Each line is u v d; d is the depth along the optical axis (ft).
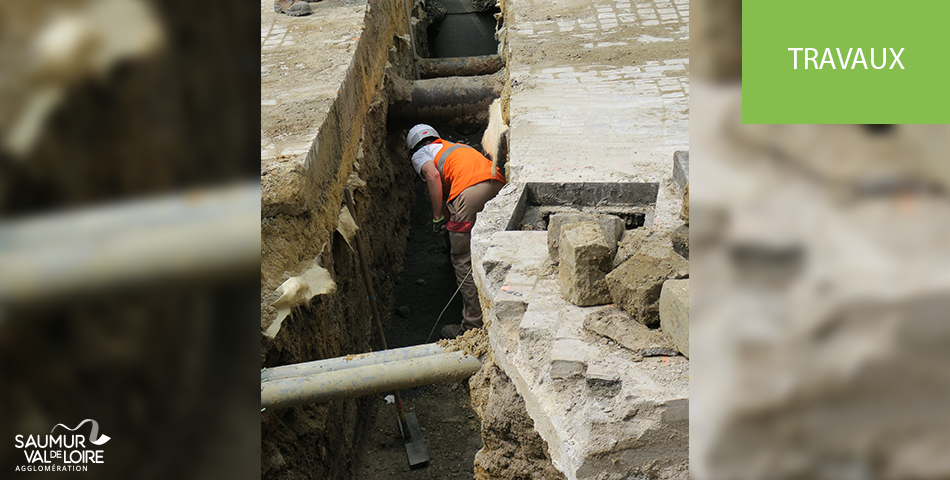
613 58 20.04
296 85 17.95
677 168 12.28
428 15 36.29
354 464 16.71
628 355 8.09
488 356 10.56
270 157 14.11
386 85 24.22
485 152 21.80
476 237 11.81
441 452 17.31
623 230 10.11
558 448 7.97
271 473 11.62
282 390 10.22
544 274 9.98
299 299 12.74
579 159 14.64
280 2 23.47
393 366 10.55
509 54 21.02
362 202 19.57
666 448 7.54
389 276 22.44
